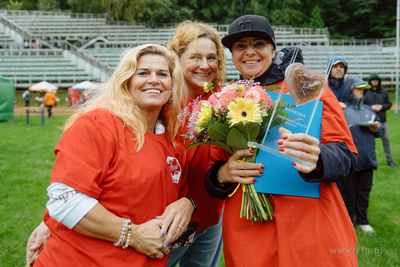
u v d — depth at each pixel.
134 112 1.63
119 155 1.51
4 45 34.03
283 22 47.56
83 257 1.45
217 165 1.92
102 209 1.45
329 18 51.28
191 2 48.66
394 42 36.34
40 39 34.03
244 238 1.79
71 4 50.69
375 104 6.95
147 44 1.74
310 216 1.67
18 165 6.92
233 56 2.08
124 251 1.50
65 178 1.40
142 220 1.55
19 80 27.31
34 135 11.14
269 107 1.61
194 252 2.36
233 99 1.60
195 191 2.12
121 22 44.75
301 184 1.67
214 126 1.58
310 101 1.67
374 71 31.12
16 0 56.91
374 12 49.12
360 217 4.00
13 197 4.97
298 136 1.54
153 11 45.88
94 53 31.23
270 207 1.73
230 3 50.03
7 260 3.23
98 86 1.78
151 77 1.65
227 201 1.94
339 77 4.36
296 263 1.63
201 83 2.26
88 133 1.48
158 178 1.59
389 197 5.09
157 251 1.55
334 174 1.55
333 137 1.68
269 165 1.70
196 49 2.19
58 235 1.48
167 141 1.80
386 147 7.12
